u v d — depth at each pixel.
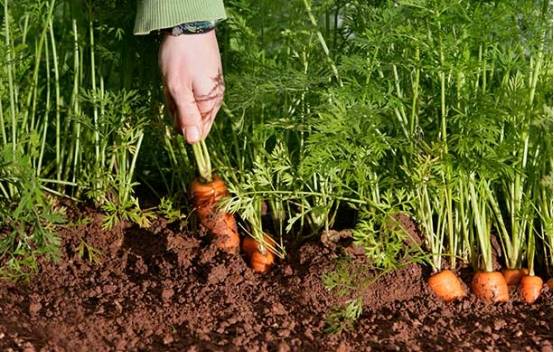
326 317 3.99
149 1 3.86
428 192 4.38
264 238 4.54
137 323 3.89
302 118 4.34
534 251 4.37
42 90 4.87
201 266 4.41
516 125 4.23
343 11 4.57
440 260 4.34
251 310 4.07
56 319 3.88
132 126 4.60
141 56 4.65
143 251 4.57
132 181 5.10
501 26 4.08
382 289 4.21
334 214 4.59
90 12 4.50
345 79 4.52
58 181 4.64
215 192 4.53
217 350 3.64
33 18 4.61
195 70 3.92
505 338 3.88
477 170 4.14
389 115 4.30
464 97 4.18
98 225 4.62
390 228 4.25
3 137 4.35
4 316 3.85
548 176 4.14
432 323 4.02
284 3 4.59
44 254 4.44
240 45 4.61
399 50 4.26
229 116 4.51
